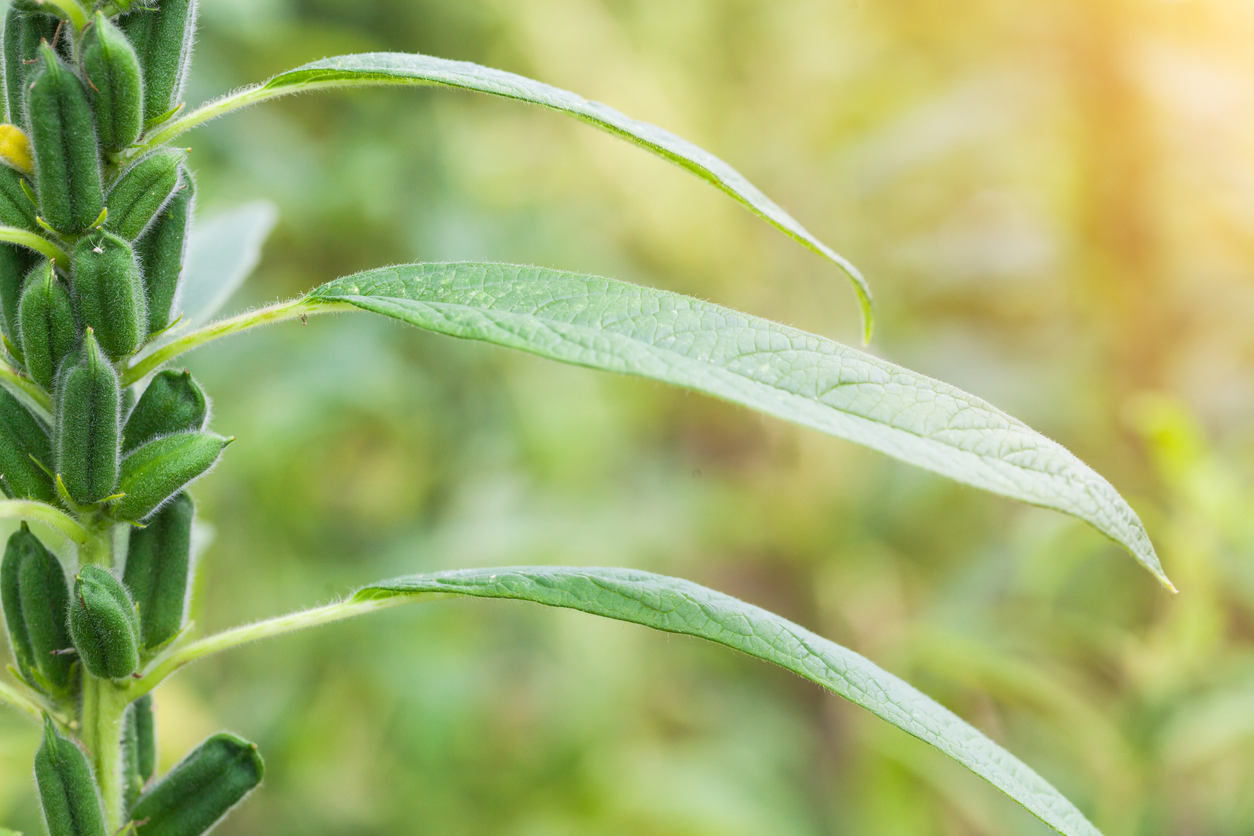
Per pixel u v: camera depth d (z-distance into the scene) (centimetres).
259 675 176
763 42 283
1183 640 127
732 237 273
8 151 73
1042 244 190
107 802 75
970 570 182
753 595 262
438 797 175
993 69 190
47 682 74
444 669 174
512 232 220
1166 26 170
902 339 234
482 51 219
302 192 182
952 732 73
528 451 203
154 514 74
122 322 73
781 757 214
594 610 73
